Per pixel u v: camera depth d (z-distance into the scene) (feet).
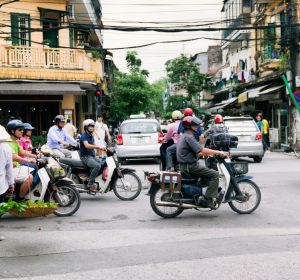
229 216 27.27
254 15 100.12
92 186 33.01
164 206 27.17
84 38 96.84
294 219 26.03
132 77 138.41
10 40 71.41
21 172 27.40
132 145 58.18
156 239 22.25
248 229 23.89
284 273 16.90
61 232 23.99
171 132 40.98
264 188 37.11
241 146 57.77
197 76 156.97
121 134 58.65
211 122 68.69
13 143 27.61
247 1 108.58
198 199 26.86
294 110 69.36
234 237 22.30
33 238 22.80
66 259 19.26
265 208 29.35
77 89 68.80
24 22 73.82
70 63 71.77
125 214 28.55
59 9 77.15
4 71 67.15
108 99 130.93
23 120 72.64
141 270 17.63
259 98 87.25
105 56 128.36
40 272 17.62
